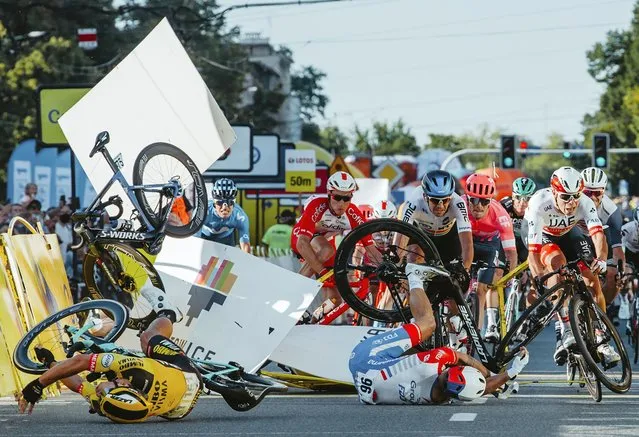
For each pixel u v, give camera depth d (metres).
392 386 20.50
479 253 27.27
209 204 29.92
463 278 21.48
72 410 20.64
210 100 24.88
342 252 22.41
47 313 23.17
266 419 18.89
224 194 29.20
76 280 42.22
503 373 20.89
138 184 23.53
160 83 24.78
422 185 23.30
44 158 60.25
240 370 19.92
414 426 17.77
